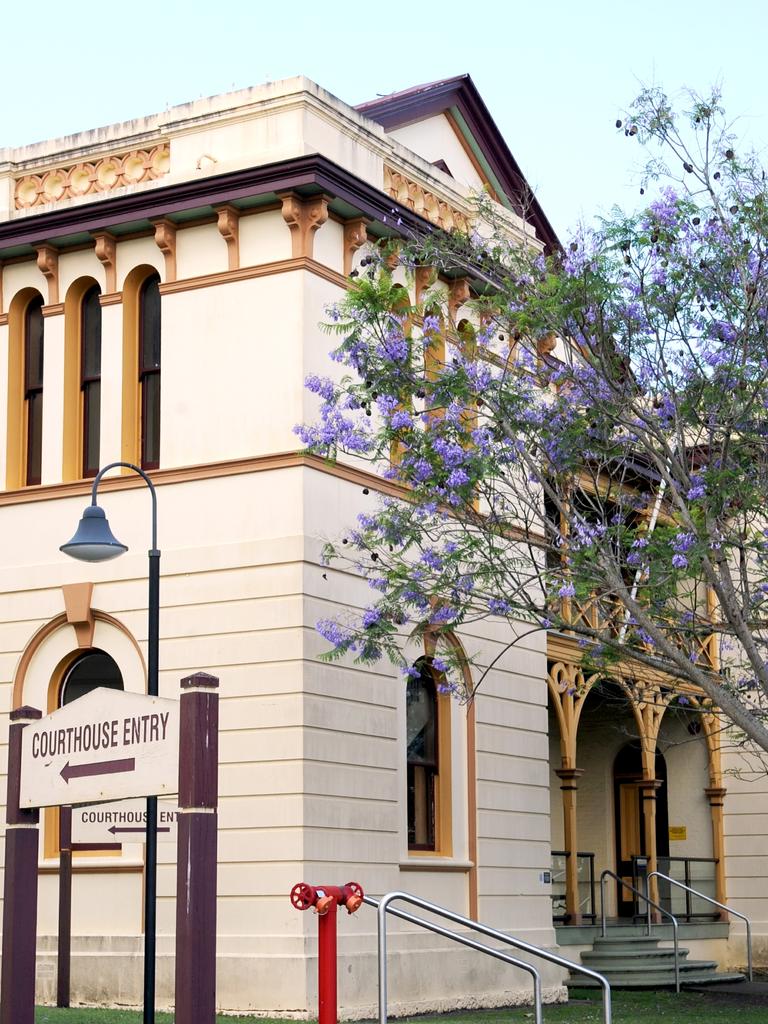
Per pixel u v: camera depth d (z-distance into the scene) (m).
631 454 19.64
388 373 16.73
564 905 25.64
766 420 16.89
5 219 20.45
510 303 17.44
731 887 29.80
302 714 17.48
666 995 22.58
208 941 9.96
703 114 16.64
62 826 17.09
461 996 19.56
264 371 18.48
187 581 18.55
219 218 18.78
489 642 21.41
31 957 11.71
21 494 19.92
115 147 19.88
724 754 30.31
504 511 18.72
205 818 10.06
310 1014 16.70
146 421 19.58
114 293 19.72
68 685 19.61
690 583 27.28
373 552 17.17
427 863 19.38
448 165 23.55
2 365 20.52
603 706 29.38
